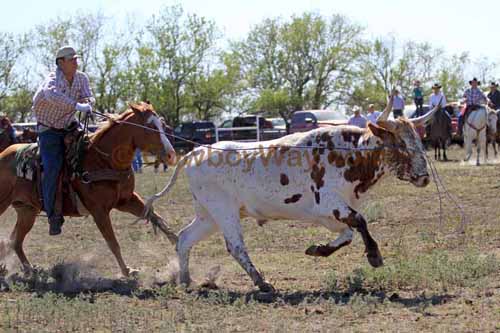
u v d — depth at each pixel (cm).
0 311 814
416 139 884
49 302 818
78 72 1013
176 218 1584
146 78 5944
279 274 1006
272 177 898
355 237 1235
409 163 879
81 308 795
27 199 1039
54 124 1002
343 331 707
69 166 1007
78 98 1014
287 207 904
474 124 2466
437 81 6644
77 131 1012
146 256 1191
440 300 809
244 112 6469
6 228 1537
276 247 1212
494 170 2156
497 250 1107
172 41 5981
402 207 1562
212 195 920
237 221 917
